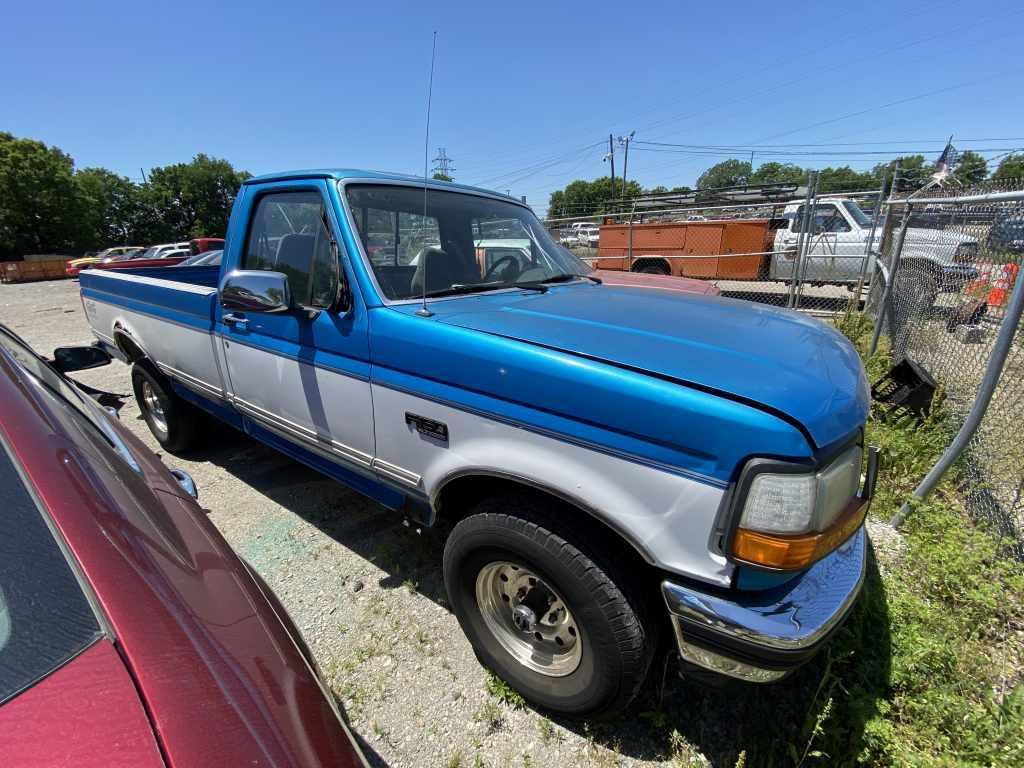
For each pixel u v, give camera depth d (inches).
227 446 172.2
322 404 95.9
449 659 88.8
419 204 104.3
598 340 68.6
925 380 166.7
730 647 57.6
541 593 76.2
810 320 89.6
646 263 516.4
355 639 92.7
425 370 77.6
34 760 26.5
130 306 153.6
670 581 60.2
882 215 403.9
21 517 38.6
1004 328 105.6
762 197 507.8
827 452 57.0
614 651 65.3
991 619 93.5
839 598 61.4
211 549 48.1
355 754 38.0
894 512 128.3
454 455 76.0
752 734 75.6
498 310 83.6
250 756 30.5
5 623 32.7
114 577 36.3
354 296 87.4
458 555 78.3
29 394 53.5
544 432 65.6
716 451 54.8
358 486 100.0
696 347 66.7
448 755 73.5
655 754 73.4
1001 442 139.1
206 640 36.2
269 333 104.1
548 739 75.5
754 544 54.3
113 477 47.7
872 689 78.2
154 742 28.7
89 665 31.3
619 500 60.6
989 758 68.2
